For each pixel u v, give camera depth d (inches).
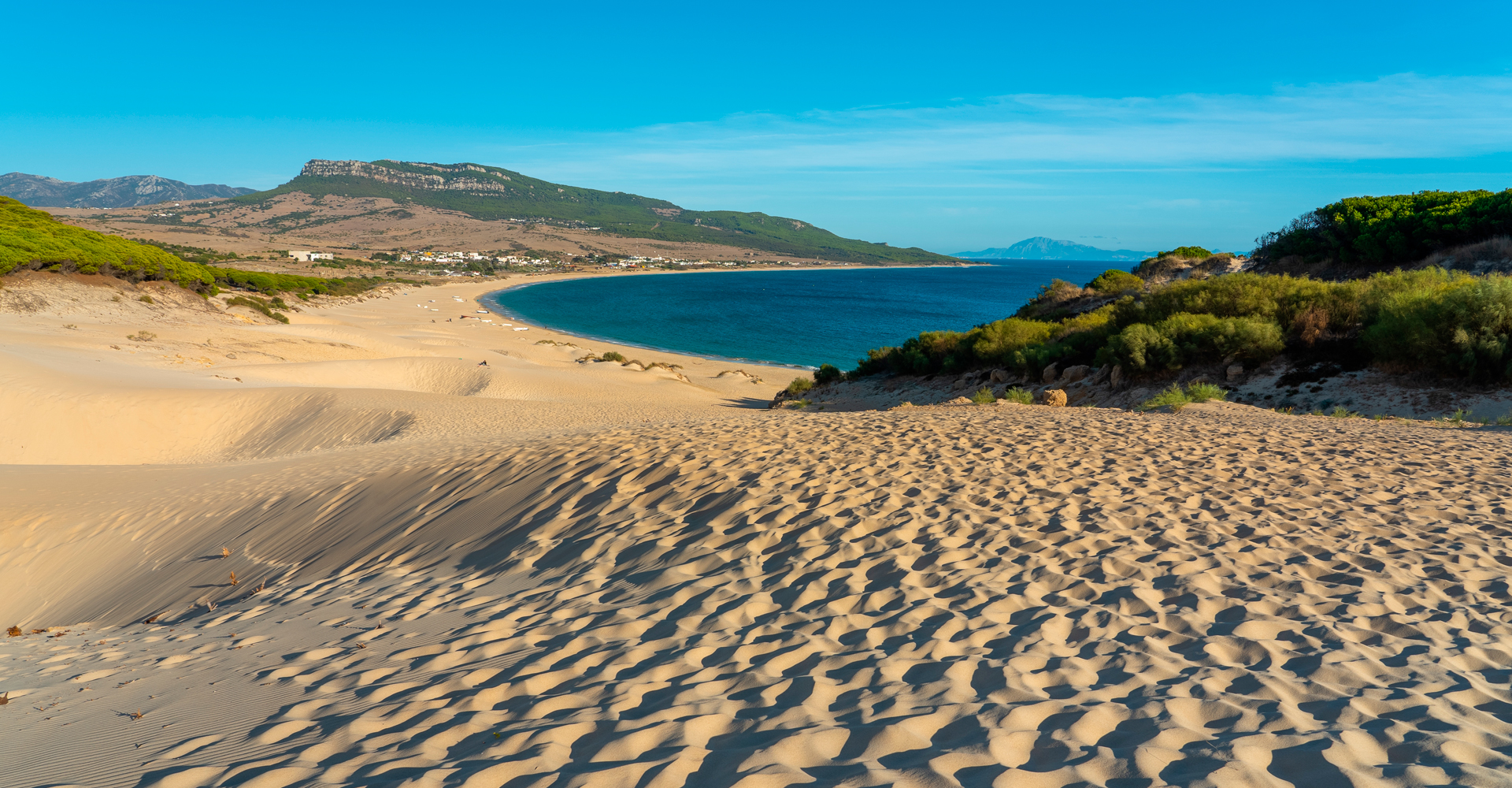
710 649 140.9
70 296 1806.1
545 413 956.6
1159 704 105.6
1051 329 1013.8
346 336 2094.0
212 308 2167.8
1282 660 121.0
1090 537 194.9
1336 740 92.3
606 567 206.8
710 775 92.9
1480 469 271.0
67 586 351.9
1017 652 128.9
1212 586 157.6
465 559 243.4
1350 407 569.0
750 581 180.5
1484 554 174.4
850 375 1333.7
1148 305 854.5
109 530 403.9
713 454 312.8
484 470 343.0
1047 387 814.5
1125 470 272.5
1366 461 286.4
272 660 165.3
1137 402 684.7
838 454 307.1
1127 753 91.9
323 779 99.7
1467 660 117.9
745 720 109.6
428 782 95.5
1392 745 91.3
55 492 486.6
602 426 529.3
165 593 297.3
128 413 834.2
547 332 3289.9
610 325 3806.6
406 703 126.4
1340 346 652.1
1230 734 96.2
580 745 105.0
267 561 304.5
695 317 4338.1
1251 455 298.8
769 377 2181.3
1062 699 109.0
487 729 113.0
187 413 877.2
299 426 880.9
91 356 1184.8
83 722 140.3
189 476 542.9
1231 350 681.6
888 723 103.3
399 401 959.6
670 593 177.3
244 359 1493.6
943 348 1131.9
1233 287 785.6
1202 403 548.1
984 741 96.8
